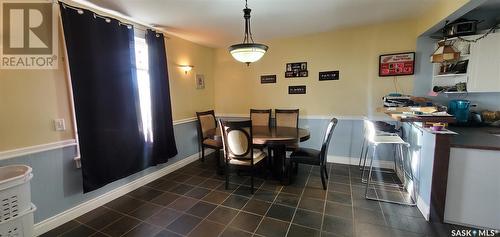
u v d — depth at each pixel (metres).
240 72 4.71
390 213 2.33
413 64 3.37
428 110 2.33
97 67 2.49
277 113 4.21
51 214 2.19
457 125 2.98
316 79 4.04
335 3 2.62
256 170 3.60
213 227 2.15
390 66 3.50
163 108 3.49
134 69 2.96
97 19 2.49
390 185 3.01
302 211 2.40
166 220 2.28
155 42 3.32
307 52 4.06
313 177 3.34
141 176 3.18
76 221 2.29
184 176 3.51
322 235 2.00
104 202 2.65
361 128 3.79
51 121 2.19
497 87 2.68
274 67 4.37
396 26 3.43
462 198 2.04
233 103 4.86
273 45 4.32
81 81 2.34
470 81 2.81
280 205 2.54
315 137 4.14
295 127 3.79
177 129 3.91
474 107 3.09
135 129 2.96
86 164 2.39
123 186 2.90
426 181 2.23
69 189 2.33
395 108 2.69
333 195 2.75
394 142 2.56
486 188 1.97
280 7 2.70
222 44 4.55
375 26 3.55
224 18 3.03
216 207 2.52
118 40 2.72
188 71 4.18
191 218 2.31
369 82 3.69
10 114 1.92
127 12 2.76
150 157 3.26
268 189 2.96
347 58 3.79
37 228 2.08
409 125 2.82
